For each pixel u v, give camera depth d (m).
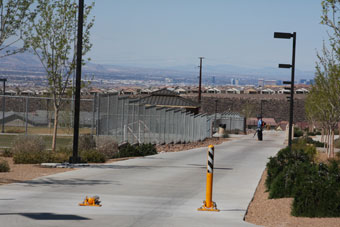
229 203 16.83
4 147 34.97
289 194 17.70
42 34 32.97
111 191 18.42
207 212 15.05
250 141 64.25
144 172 25.06
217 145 53.69
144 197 17.39
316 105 39.06
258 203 17.33
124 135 40.41
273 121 146.00
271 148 49.72
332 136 38.88
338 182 16.33
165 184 20.97
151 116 47.16
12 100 115.62
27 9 24.72
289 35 25.44
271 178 20.48
